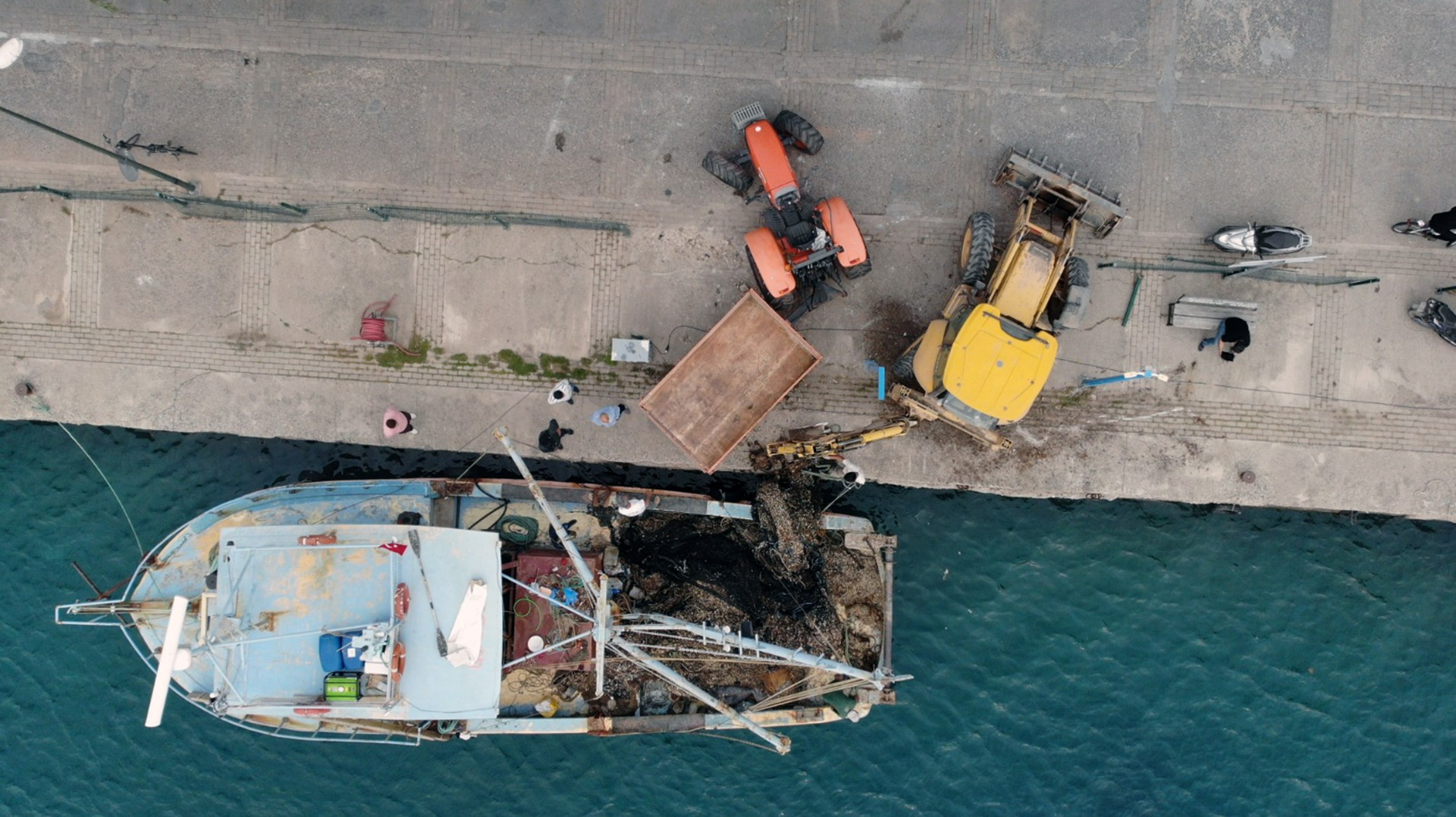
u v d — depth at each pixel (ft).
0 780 51.85
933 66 49.52
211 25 50.14
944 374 44.16
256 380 50.49
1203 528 51.85
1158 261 49.52
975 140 49.57
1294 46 49.39
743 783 51.75
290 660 44.60
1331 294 49.39
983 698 51.85
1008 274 45.39
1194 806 51.55
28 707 51.72
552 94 49.98
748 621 49.47
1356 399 49.47
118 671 51.75
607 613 43.93
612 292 50.24
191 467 52.19
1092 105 49.49
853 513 51.90
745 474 51.47
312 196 50.24
